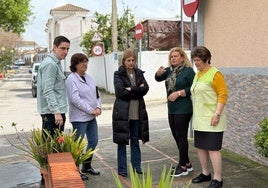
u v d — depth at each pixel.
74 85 5.45
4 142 8.96
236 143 6.84
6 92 25.64
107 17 24.53
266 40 5.96
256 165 6.13
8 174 6.18
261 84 6.08
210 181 5.42
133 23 24.41
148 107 14.93
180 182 5.44
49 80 5.02
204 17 7.83
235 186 5.21
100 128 10.30
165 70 5.79
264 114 6.04
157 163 6.46
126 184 5.39
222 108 4.95
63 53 5.20
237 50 6.74
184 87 5.48
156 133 9.11
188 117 5.57
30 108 16.45
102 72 21.78
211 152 5.09
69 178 3.44
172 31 18.03
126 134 5.52
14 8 34.62
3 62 48.19
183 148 5.68
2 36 47.72
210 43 7.65
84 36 25.50
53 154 4.27
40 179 5.88
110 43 24.30
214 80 4.96
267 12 5.91
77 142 4.72
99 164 6.52
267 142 4.36
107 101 16.94
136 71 5.56
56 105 5.06
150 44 17.84
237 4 6.67
